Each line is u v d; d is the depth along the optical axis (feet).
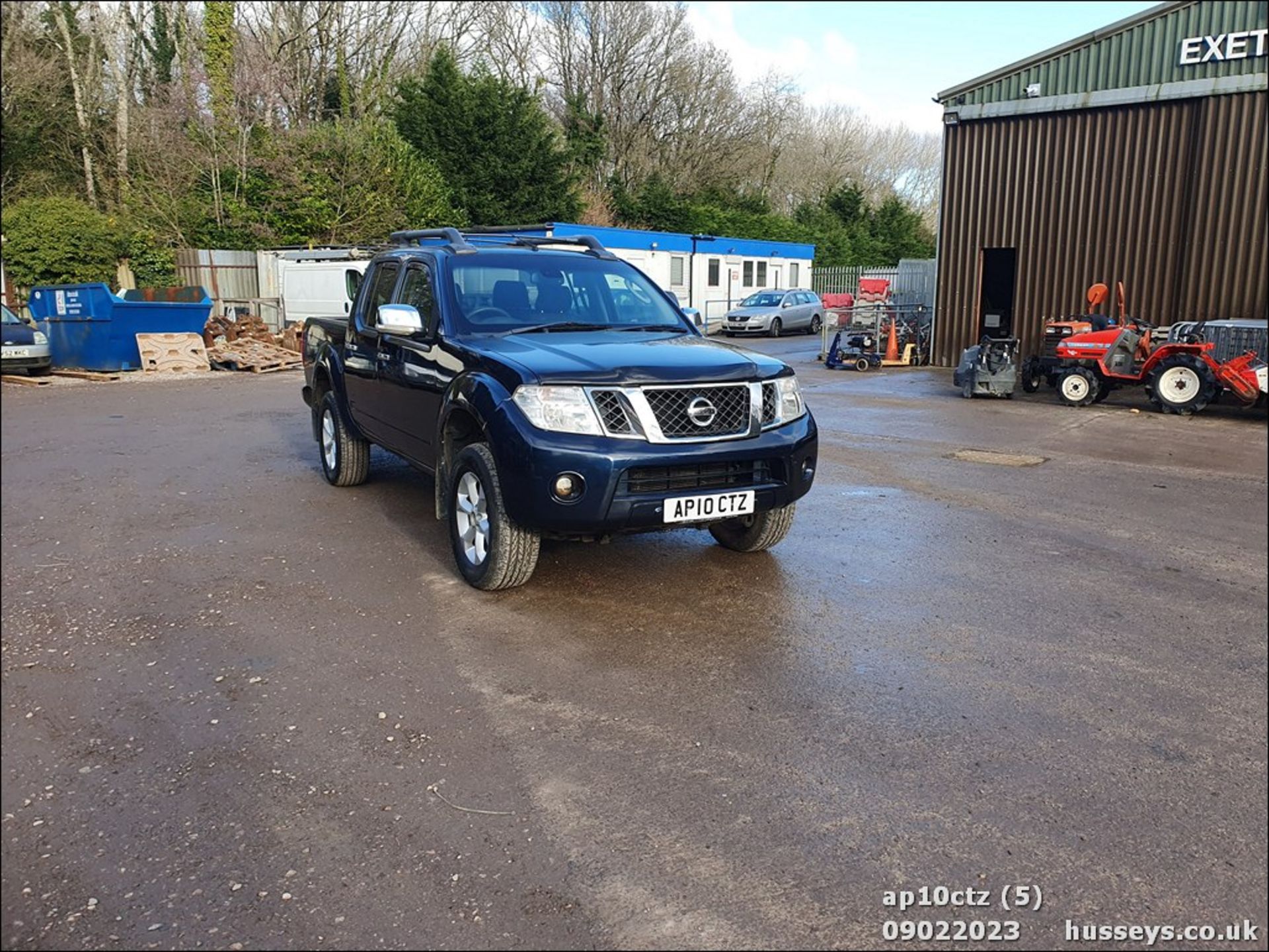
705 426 15.55
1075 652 14.44
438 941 8.07
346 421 24.70
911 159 218.38
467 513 17.21
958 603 16.63
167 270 85.10
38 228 79.05
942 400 45.06
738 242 108.06
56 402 45.37
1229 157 48.26
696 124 158.51
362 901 8.57
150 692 12.85
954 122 56.39
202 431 35.96
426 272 19.98
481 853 9.30
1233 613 16.26
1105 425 37.50
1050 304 54.60
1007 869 9.11
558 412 14.94
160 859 9.18
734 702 12.60
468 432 17.42
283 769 10.85
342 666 13.75
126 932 8.14
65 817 9.87
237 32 102.68
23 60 87.10
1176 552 19.97
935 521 22.34
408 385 19.53
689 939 8.11
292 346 66.18
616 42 149.07
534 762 11.02
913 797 10.35
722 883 8.86
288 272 74.84
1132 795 10.39
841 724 12.00
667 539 20.54
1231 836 9.64
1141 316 51.72
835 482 26.76
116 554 19.42
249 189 91.56
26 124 88.07
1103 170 52.11
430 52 132.67
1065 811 10.09
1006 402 44.16
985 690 13.05
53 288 59.16
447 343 17.92
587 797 10.28
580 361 15.64
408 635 14.97
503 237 23.41
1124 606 16.55
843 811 10.05
